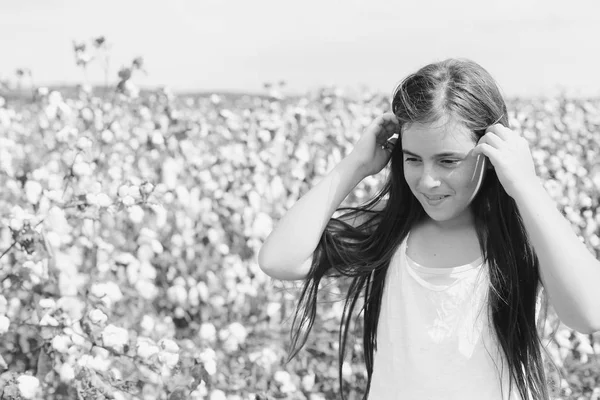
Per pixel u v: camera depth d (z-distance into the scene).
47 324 3.65
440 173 2.17
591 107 9.70
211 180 6.38
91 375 3.39
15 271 3.95
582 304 2.02
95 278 4.69
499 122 2.23
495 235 2.24
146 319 4.30
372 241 2.42
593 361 4.62
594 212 6.73
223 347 4.34
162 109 7.38
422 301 2.25
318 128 7.94
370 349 2.42
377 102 9.20
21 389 3.37
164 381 3.60
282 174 6.93
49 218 3.99
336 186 2.41
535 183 2.12
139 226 5.73
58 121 6.35
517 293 2.21
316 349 4.62
